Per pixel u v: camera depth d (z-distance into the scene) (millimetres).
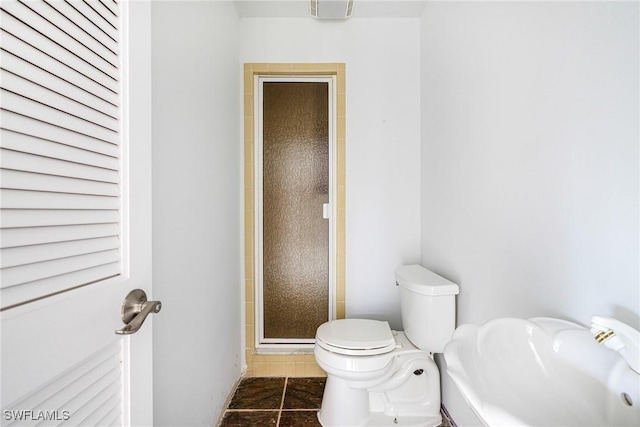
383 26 1763
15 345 352
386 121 1776
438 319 1277
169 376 927
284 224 1853
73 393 433
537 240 828
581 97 687
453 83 1345
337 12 1648
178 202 991
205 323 1218
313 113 1846
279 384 1684
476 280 1152
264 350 1809
